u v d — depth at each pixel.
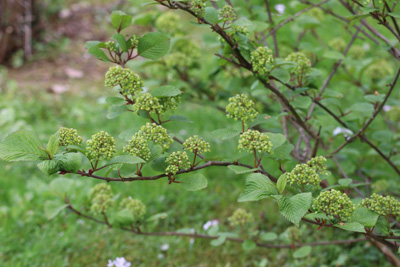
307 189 1.57
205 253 3.18
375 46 4.80
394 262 2.49
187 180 1.56
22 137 1.35
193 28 6.41
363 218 1.50
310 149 2.59
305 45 2.77
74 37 7.00
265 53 1.74
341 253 3.04
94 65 6.37
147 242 3.21
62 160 1.35
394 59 4.90
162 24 3.12
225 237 2.68
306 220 1.54
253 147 1.57
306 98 2.11
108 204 2.44
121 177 1.51
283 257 3.10
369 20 3.48
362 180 3.00
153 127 1.58
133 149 1.50
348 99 4.46
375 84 3.08
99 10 7.69
